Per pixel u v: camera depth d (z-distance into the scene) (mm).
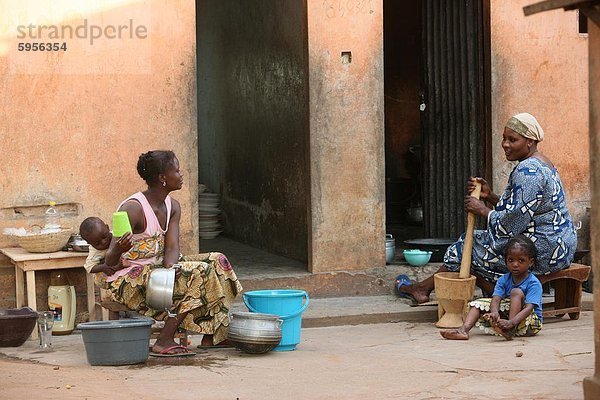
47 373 6234
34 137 8102
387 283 9141
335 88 8953
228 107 12109
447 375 6188
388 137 13188
